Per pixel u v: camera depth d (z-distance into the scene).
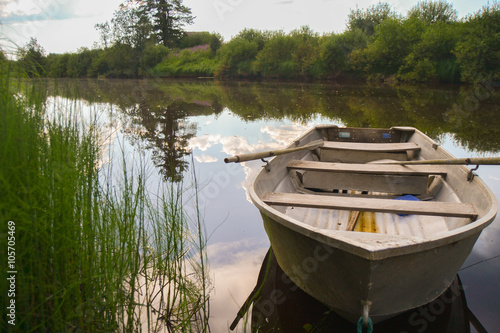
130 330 2.06
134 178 3.20
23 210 1.61
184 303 2.38
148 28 29.62
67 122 2.26
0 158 1.54
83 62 27.91
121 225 2.26
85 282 1.92
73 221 1.90
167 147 6.20
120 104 11.98
